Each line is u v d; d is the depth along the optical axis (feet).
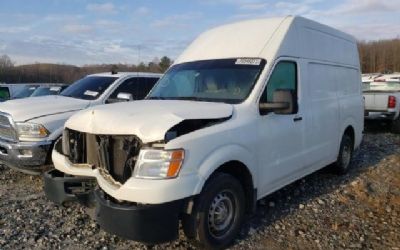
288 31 18.11
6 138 22.26
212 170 13.20
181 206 12.64
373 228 16.30
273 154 16.49
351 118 24.63
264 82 16.17
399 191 21.13
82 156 14.87
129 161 12.70
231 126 14.34
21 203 18.90
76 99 25.14
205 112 13.91
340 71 23.35
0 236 15.08
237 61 17.16
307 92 19.19
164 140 12.34
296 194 20.44
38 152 21.11
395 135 40.42
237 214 14.75
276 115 16.71
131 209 12.09
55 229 15.81
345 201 19.52
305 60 19.20
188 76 17.76
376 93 41.27
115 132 13.05
